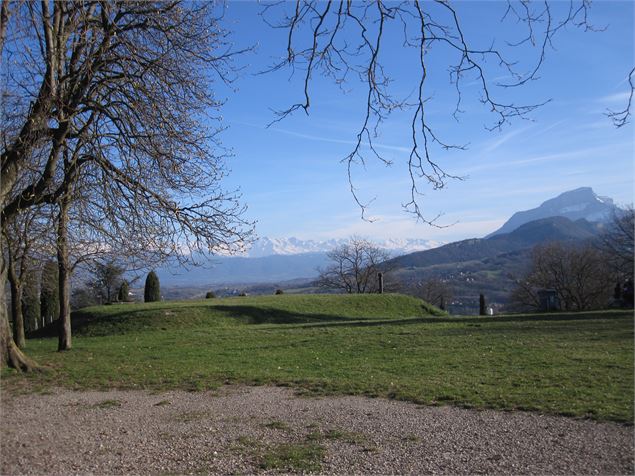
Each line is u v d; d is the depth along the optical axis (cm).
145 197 1108
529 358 1254
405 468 595
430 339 1708
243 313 3033
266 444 702
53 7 1088
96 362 1546
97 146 1119
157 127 1095
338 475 579
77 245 1376
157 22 1112
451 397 920
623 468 566
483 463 600
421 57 511
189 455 663
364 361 1372
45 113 1042
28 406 993
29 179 1325
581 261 4678
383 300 3697
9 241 1305
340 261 5972
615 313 2209
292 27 514
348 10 509
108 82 1130
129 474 599
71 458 662
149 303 3484
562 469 570
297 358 1480
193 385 1160
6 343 1338
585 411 779
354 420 811
